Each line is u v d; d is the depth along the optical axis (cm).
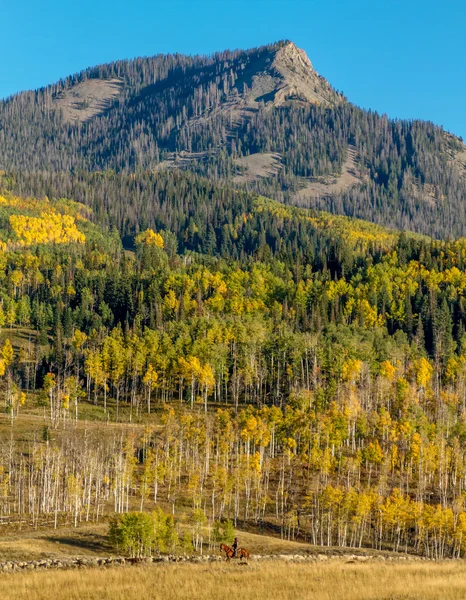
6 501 18425
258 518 19412
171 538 13638
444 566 10144
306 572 8950
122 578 8212
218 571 8894
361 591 7738
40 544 12775
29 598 7188
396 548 18650
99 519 17475
